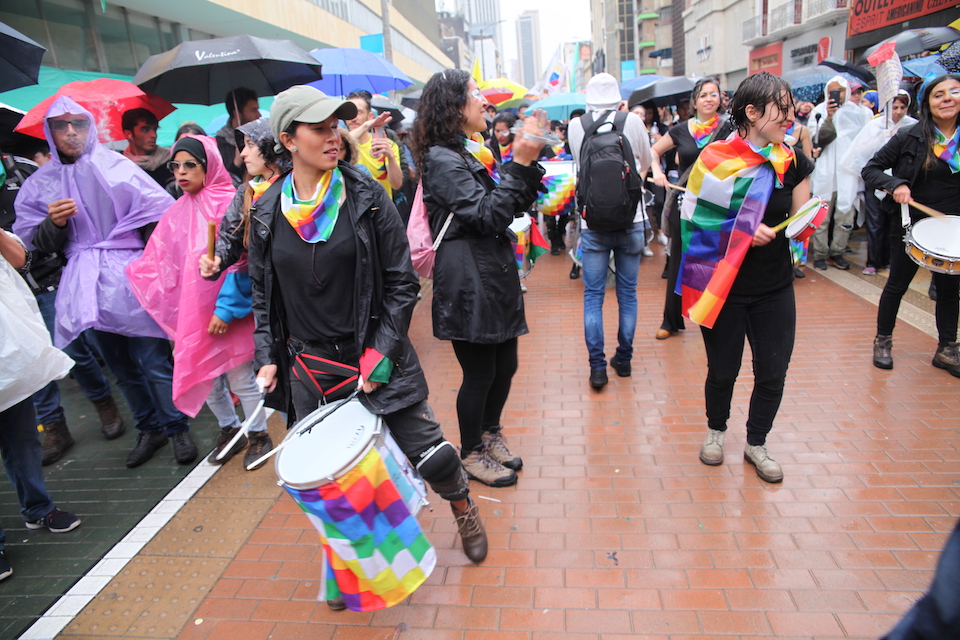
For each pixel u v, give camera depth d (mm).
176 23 12656
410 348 2385
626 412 4012
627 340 4445
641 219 4246
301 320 2305
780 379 3078
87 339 3828
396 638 2361
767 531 2789
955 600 1030
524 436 3801
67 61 9539
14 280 2971
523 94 15164
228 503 3359
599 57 77750
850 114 6539
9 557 3035
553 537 2857
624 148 4062
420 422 2441
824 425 3645
